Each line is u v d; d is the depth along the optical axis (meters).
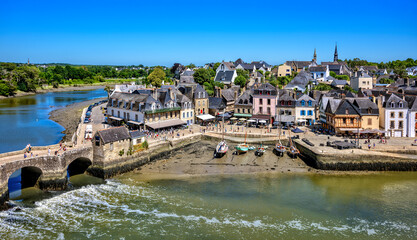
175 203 55.25
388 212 52.88
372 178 67.69
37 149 65.88
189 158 79.31
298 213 52.34
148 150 75.44
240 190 60.97
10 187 61.25
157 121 97.06
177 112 103.94
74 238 44.28
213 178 66.94
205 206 54.31
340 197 58.25
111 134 67.38
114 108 104.94
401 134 89.25
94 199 56.25
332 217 51.19
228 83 173.12
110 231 46.19
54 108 158.38
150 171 70.75
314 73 192.62
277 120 105.62
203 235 45.56
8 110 150.12
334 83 170.88
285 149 82.69
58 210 52.00
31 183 62.56
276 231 46.91
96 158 66.88
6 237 44.09
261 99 108.19
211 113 116.62
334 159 71.75
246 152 82.81
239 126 105.00
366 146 78.50
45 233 45.34
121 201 55.69
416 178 67.62
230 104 123.19
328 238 45.28
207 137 94.06
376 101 93.81
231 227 47.84
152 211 52.25
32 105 168.88
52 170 59.53
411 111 87.88
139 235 45.31
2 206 52.03
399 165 71.38
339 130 89.38
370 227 48.25
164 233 45.94
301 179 66.75
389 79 190.25
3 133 102.81
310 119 104.69
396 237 45.69
